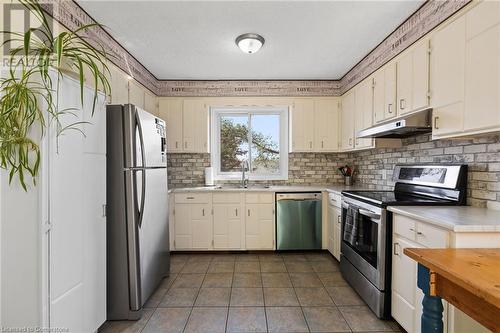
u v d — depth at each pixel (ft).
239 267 9.67
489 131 4.62
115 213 6.31
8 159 3.98
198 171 12.85
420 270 3.62
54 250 4.45
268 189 11.04
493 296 2.27
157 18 6.98
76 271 5.00
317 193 11.06
